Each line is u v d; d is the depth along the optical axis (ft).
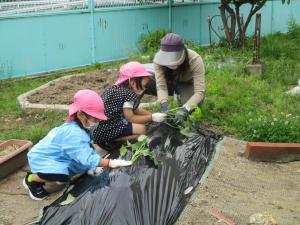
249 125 9.16
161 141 6.55
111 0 17.16
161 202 5.12
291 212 6.37
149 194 5.16
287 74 13.85
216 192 6.75
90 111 5.66
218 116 10.09
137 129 7.18
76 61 16.38
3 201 7.07
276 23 24.63
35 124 10.30
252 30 23.15
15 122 10.50
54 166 5.98
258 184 7.29
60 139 5.91
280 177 7.66
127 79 7.23
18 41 14.61
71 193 5.43
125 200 5.00
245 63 14.84
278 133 8.70
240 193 6.88
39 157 6.01
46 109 10.84
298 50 18.22
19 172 8.11
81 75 13.85
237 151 8.52
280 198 6.85
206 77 13.02
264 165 8.11
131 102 7.20
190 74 8.38
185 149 6.46
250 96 11.48
